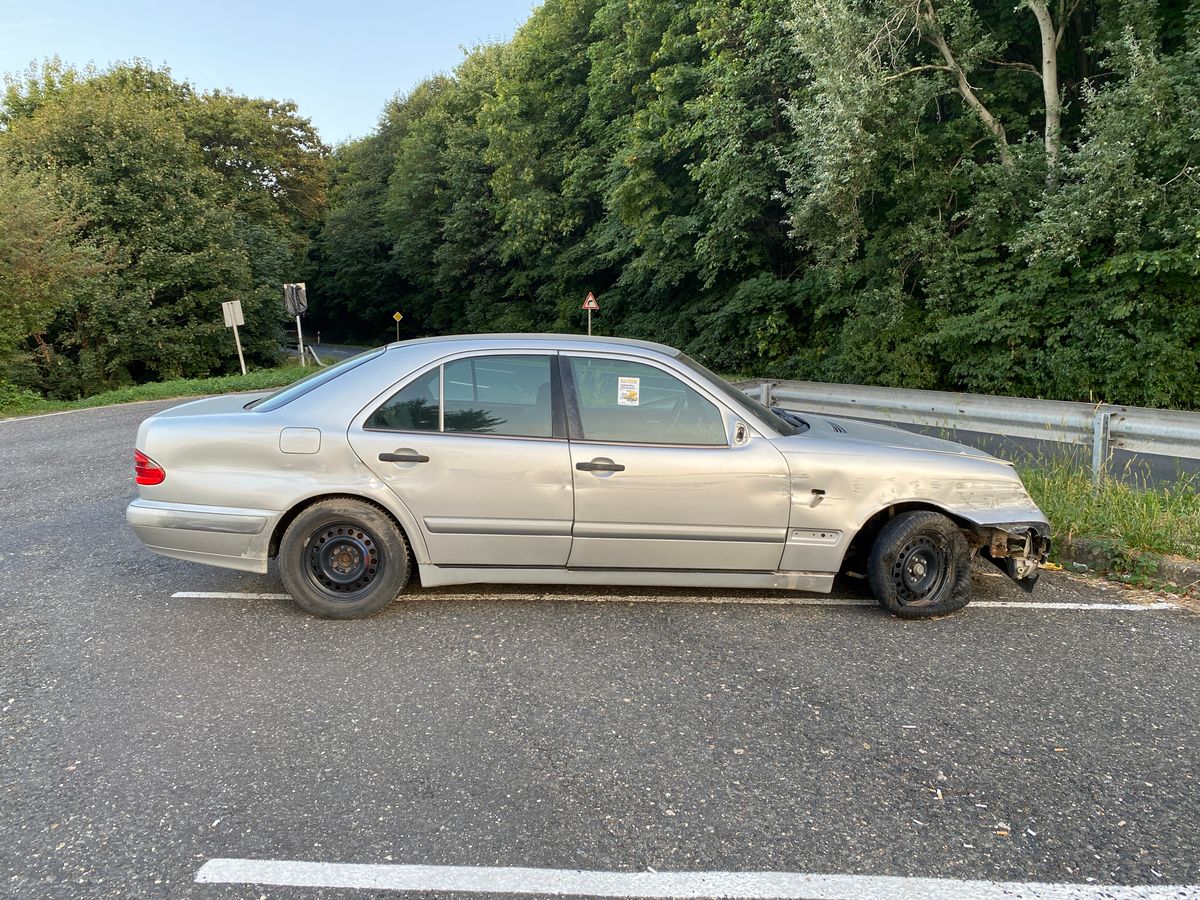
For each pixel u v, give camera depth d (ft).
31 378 73.77
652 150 68.74
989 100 49.42
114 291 79.05
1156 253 37.81
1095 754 9.63
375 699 10.98
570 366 13.89
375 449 13.42
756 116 56.70
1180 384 39.88
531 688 11.30
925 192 50.19
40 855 7.72
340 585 13.78
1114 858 7.75
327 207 170.19
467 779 9.05
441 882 7.35
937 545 13.96
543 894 7.19
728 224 60.54
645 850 7.84
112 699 10.96
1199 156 37.35
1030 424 21.18
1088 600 15.06
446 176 124.26
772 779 9.09
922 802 8.66
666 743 9.85
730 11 59.31
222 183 98.78
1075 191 40.70
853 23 46.37
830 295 61.00
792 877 7.45
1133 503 17.43
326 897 7.14
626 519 13.53
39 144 79.56
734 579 13.99
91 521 20.76
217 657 12.32
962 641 13.05
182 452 13.58
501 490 13.44
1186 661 12.30
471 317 121.60
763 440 13.71
